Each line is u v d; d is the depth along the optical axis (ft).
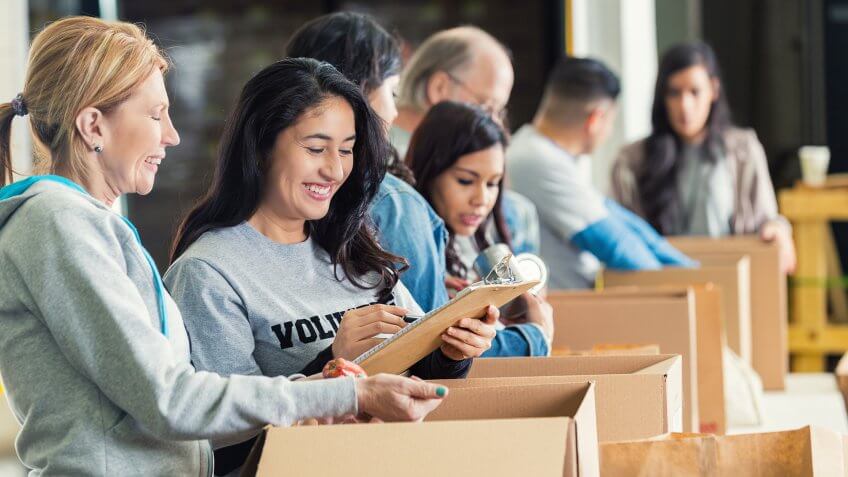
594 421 7.24
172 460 7.06
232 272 8.40
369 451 6.60
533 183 16.85
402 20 26.89
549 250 17.03
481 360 9.34
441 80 13.62
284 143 8.54
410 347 7.95
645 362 9.24
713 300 14.62
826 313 23.53
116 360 6.63
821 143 24.88
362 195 8.98
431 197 11.80
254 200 8.65
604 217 16.80
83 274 6.66
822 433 7.43
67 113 7.20
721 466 7.48
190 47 26.86
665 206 20.85
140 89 7.33
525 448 6.53
